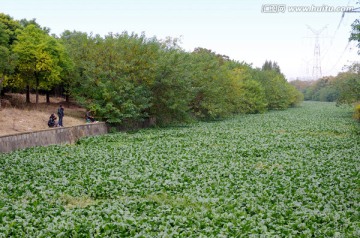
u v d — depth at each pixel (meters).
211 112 54.50
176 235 11.09
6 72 37.06
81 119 43.00
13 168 20.30
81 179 18.33
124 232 11.41
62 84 50.91
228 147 29.11
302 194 15.84
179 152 26.41
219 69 61.34
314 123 53.41
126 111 39.88
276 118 64.50
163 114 46.25
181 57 45.91
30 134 26.67
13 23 43.31
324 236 11.12
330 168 21.31
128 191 16.50
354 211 13.48
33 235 11.26
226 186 17.19
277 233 11.39
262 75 95.44
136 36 45.53
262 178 18.91
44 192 15.91
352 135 38.00
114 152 26.14
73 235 11.09
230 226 11.79
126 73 42.09
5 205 14.07
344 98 58.91
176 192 16.47
